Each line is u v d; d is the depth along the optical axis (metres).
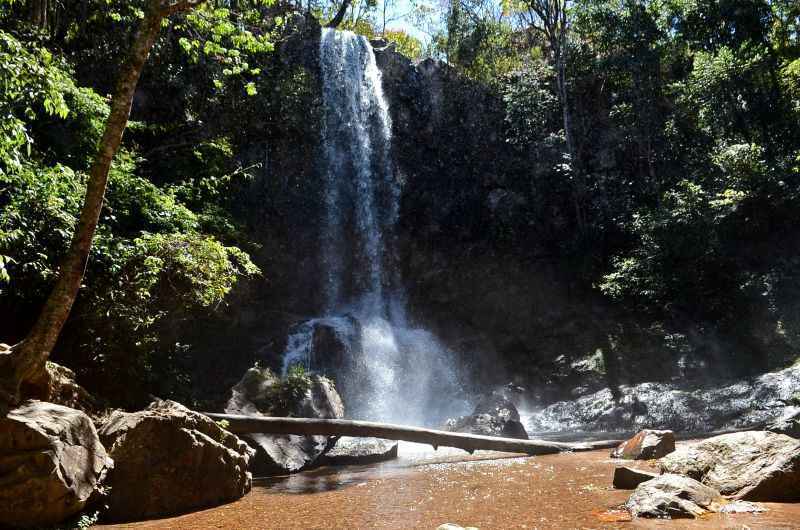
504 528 6.18
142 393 12.95
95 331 12.29
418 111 28.80
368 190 27.34
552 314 24.08
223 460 8.59
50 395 8.24
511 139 28.44
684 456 8.01
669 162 26.25
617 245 24.92
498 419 14.12
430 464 11.35
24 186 10.99
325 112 26.72
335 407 14.05
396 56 29.17
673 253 20.83
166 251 12.48
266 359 20.61
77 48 19.86
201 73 23.42
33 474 6.66
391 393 21.66
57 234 11.01
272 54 25.83
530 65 31.80
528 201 27.88
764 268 20.03
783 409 14.98
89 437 7.52
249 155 24.89
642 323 21.84
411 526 6.52
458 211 27.67
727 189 21.14
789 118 23.61
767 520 5.83
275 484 9.90
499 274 26.23
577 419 18.16
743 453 7.54
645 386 18.42
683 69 28.22
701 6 25.28
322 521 7.02
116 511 7.63
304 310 24.75
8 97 9.55
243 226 21.64
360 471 10.95
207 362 19.69
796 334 18.06
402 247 27.14
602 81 28.69
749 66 23.31
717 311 20.23
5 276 9.10
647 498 6.43
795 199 20.45
